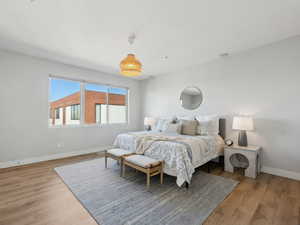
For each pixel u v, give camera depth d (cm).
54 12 195
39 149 349
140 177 264
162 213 171
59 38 262
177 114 444
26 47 297
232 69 337
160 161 239
